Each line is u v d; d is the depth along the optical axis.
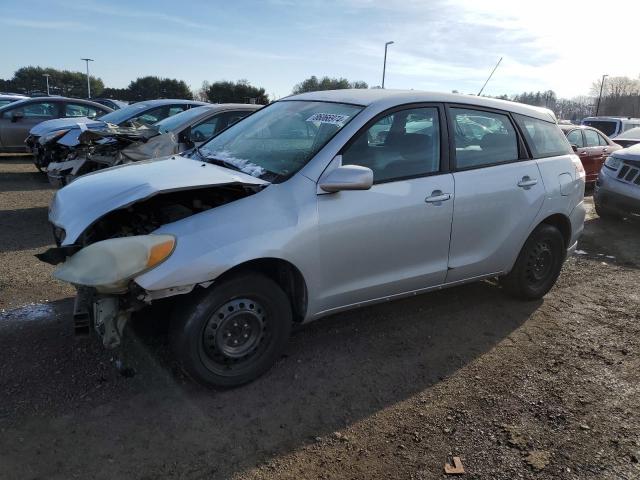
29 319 3.99
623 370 3.70
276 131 3.92
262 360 3.29
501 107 4.43
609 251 6.80
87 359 3.46
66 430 2.79
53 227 3.54
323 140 3.52
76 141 7.46
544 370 3.66
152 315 3.29
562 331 4.29
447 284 4.14
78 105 12.89
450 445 2.84
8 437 2.70
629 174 7.77
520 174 4.36
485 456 2.76
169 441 2.76
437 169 3.90
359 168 3.21
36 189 9.08
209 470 2.58
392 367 3.61
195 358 3.03
